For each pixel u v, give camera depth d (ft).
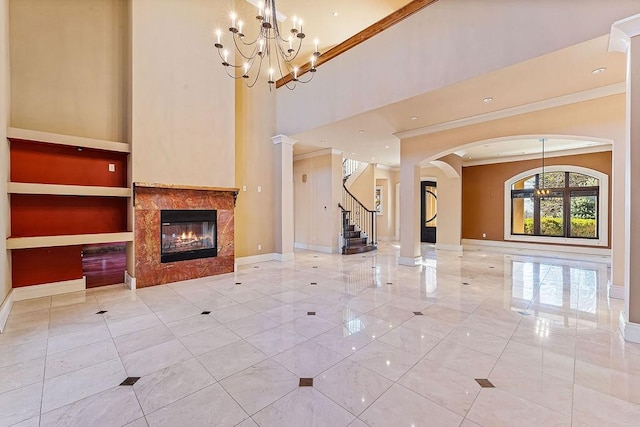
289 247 23.13
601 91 12.75
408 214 20.81
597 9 9.10
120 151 14.64
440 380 6.86
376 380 6.86
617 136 12.84
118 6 15.65
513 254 26.53
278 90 22.99
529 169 28.25
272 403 6.04
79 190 13.39
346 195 31.81
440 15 12.70
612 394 6.33
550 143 23.39
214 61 17.78
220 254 17.98
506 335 9.35
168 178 15.71
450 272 18.79
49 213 13.67
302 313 11.26
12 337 9.12
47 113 13.79
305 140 23.03
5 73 11.73
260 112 22.45
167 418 5.62
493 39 11.19
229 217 18.37
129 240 14.57
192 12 16.85
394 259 23.58
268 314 11.14
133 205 14.55
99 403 6.03
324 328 9.84
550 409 5.86
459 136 17.93
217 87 17.87
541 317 10.94
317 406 5.95
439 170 29.86
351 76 16.65
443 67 12.63
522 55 10.52
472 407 5.92
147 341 8.86
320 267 20.26
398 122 17.98
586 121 13.50
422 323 10.31
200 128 17.03
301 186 29.73
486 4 11.35
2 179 10.79
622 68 10.99
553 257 24.97
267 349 8.36
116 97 15.52
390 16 14.55
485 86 12.60
